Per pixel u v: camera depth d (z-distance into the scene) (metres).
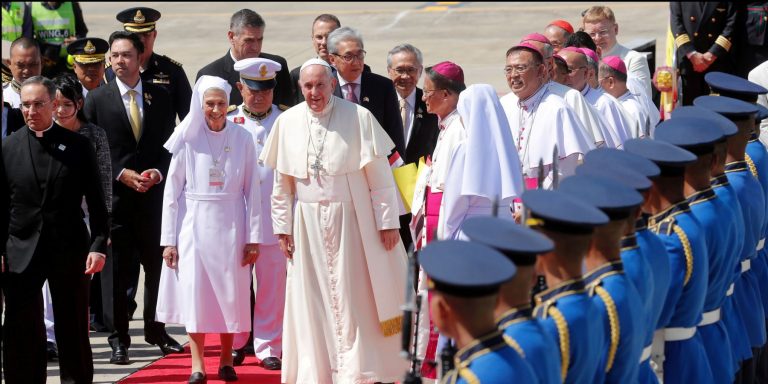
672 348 22.05
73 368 27.44
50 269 26.88
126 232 31.92
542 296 17.27
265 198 30.78
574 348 16.83
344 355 28.27
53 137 26.80
